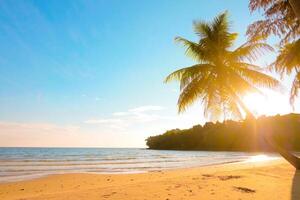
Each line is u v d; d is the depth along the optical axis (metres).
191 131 136.50
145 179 17.25
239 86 17.89
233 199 8.26
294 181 11.86
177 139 142.88
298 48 14.16
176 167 32.88
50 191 13.29
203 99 18.44
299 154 62.41
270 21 9.15
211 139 124.44
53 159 53.81
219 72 17.86
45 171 27.47
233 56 17.91
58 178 19.45
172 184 11.45
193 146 133.00
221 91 18.03
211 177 13.90
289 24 9.23
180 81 17.75
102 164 39.31
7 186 15.34
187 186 10.82
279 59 15.95
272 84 16.95
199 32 18.59
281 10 9.02
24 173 25.02
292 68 15.75
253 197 8.53
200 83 17.66
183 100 17.64
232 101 18.59
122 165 37.22
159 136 159.00
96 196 8.98
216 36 18.27
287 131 91.31
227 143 118.44
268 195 8.84
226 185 10.95
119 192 9.64
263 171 16.12
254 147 111.38
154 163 42.09
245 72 17.52
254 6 8.11
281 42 12.43
